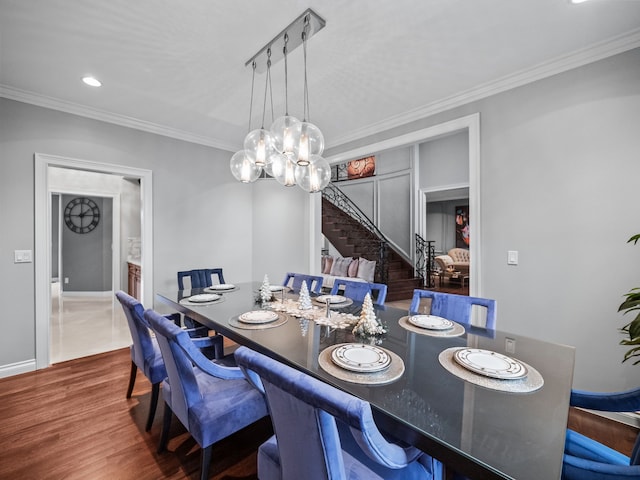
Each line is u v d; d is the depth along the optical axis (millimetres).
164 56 2131
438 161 6289
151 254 3455
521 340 1438
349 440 1114
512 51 2078
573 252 2137
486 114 2547
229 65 2246
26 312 2646
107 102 2850
